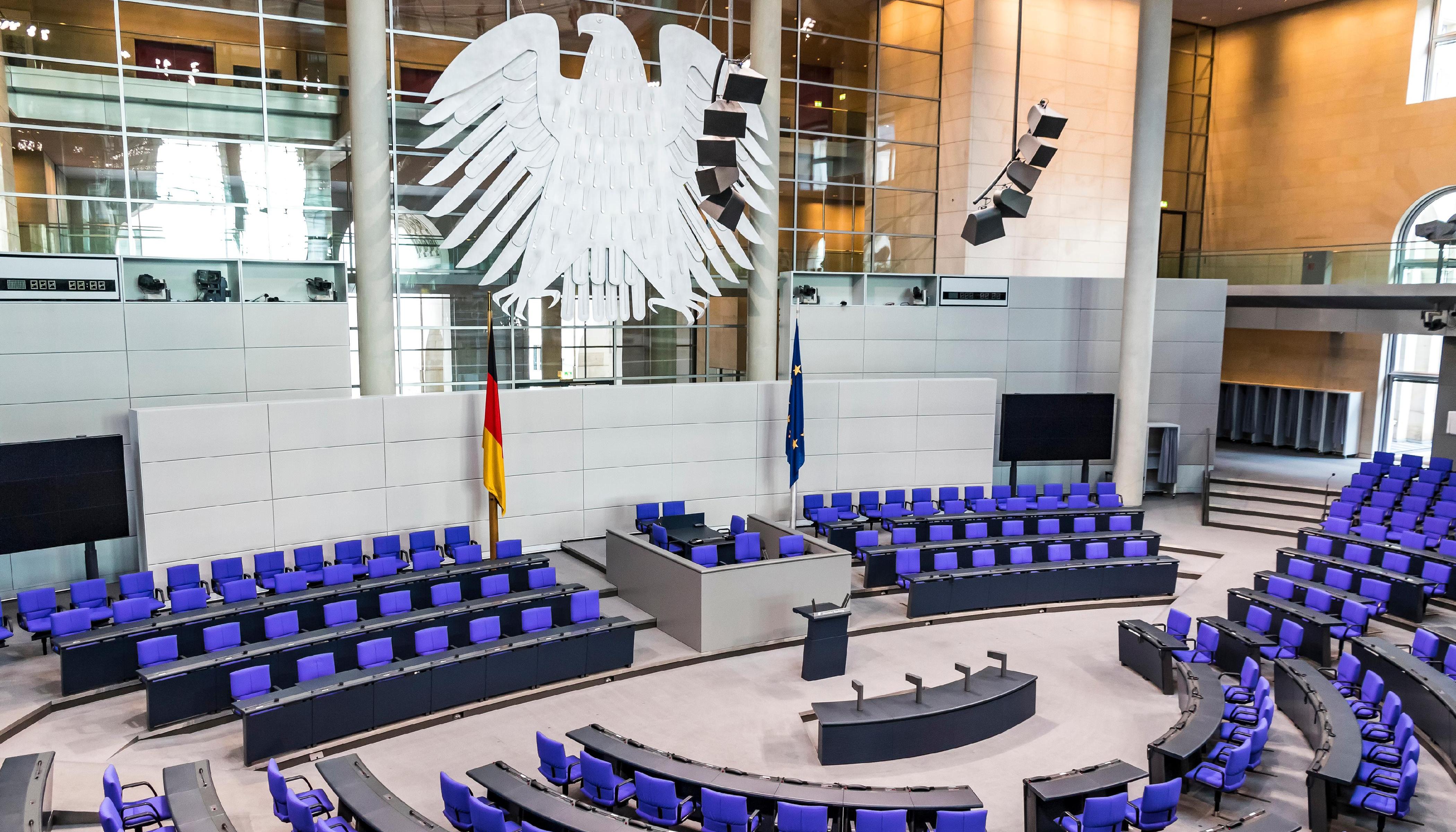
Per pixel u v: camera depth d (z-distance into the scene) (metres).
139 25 16.67
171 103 17.02
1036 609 16.56
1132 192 21.83
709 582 14.01
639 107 19.61
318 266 17.88
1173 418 24.27
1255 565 19.02
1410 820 9.77
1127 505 22.23
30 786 8.71
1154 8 20.94
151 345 15.88
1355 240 25.83
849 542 18.39
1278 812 10.02
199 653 12.72
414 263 18.95
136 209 16.88
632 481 19.28
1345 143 25.86
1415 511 19.53
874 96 23.45
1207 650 13.37
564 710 12.40
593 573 17.22
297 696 10.74
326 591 13.95
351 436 16.59
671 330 21.64
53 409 15.16
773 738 11.69
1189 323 24.00
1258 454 27.75
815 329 21.72
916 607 15.80
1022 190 16.17
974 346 22.94
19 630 13.85
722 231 20.53
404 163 18.64
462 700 12.16
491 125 18.50
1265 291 23.70
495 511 16.92
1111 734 11.95
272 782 8.86
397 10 18.36
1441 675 11.63
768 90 20.36
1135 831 9.62
